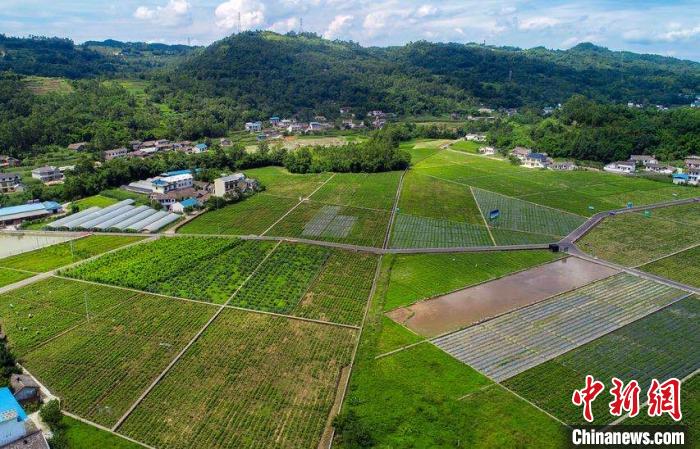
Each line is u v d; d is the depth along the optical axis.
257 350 84.19
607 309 98.31
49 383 75.75
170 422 68.00
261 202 169.25
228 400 72.19
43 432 65.19
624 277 113.50
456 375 76.75
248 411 70.00
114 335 88.19
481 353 82.94
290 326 91.81
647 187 194.50
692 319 94.38
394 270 116.38
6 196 164.62
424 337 87.56
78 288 105.44
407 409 69.31
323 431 66.62
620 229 146.88
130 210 155.88
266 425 67.38
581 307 99.06
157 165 198.25
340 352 83.88
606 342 86.50
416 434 64.75
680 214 162.12
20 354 82.56
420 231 142.75
